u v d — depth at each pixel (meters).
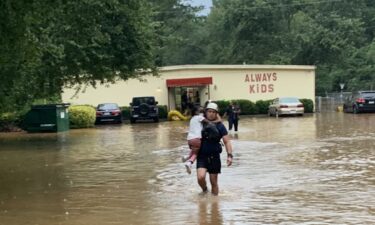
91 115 36.28
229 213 9.27
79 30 21.91
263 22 69.69
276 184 11.98
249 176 13.13
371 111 44.22
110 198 10.84
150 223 8.70
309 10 72.75
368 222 8.49
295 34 66.69
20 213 9.66
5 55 13.46
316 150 18.23
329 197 10.46
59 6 13.08
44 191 11.80
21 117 32.06
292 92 49.25
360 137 22.64
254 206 9.78
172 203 10.21
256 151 18.30
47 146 22.34
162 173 13.98
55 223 8.88
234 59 73.19
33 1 12.27
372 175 12.98
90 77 29.08
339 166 14.51
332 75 67.56
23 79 19.47
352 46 67.25
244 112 47.34
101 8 21.52
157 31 38.12
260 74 48.84
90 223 8.80
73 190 11.83
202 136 10.87
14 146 22.64
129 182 12.73
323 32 64.06
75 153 19.30
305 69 49.19
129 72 29.25
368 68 66.00
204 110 11.23
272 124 33.12
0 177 13.96
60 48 20.56
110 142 23.61
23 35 13.02
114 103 45.00
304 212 9.23
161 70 47.72
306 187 11.56
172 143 22.22
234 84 48.62
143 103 41.53
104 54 27.06
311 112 48.22
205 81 47.53
